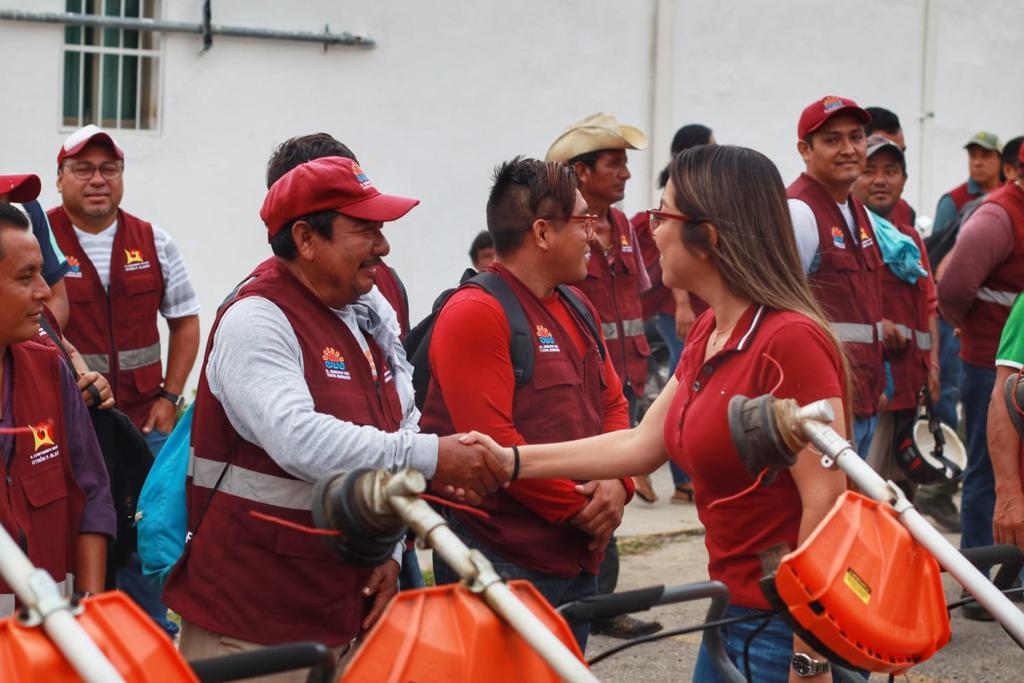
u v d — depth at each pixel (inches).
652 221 130.3
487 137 407.2
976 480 239.3
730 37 444.5
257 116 378.9
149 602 199.9
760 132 454.3
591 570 152.3
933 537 96.5
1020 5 506.0
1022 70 509.4
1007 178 326.0
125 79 369.1
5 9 351.6
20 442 126.1
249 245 381.4
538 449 135.0
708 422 122.0
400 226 398.3
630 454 135.7
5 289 121.9
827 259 226.2
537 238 150.8
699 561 273.9
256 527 127.3
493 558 147.2
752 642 125.3
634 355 268.2
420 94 396.8
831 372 118.6
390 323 142.7
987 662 216.8
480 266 296.2
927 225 412.8
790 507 120.5
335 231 128.9
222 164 376.5
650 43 430.0
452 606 86.7
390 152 395.2
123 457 162.1
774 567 117.8
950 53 493.7
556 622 91.7
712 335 127.3
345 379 131.2
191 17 368.8
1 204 124.4
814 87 462.9
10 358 126.8
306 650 89.1
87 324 221.8
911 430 248.7
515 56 408.8
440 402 150.1
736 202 122.1
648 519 308.3
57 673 76.1
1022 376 161.8
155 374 229.6
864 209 237.6
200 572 129.0
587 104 421.4
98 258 223.3
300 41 381.1
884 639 95.0
